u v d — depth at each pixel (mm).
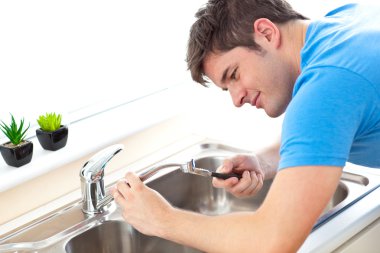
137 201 1171
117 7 1774
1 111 1561
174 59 1980
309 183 941
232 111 2016
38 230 1359
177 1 1938
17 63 1569
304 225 961
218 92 2016
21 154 1430
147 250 1435
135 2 1819
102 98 1809
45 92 1651
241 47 1147
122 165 1682
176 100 1881
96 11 1724
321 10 2104
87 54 1732
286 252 978
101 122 1731
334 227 1232
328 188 951
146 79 1913
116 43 1800
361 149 1125
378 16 1118
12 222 1401
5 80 1552
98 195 1414
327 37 1064
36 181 1472
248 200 1671
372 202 1347
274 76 1159
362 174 1496
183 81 2020
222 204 1690
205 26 1179
